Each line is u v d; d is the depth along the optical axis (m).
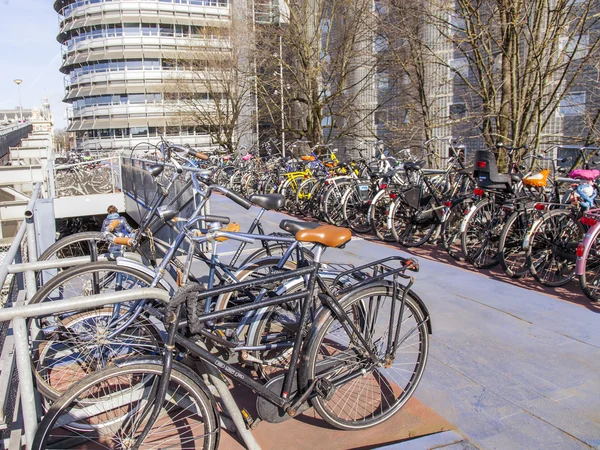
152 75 48.62
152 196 8.45
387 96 15.36
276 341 2.86
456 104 10.78
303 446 2.57
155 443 2.43
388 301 4.12
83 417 2.38
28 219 3.86
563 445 2.59
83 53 49.91
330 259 5.87
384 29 10.40
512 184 5.34
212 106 25.47
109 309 2.94
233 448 2.54
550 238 4.85
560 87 7.83
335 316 2.56
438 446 2.53
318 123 15.98
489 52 7.61
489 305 4.41
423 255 6.08
